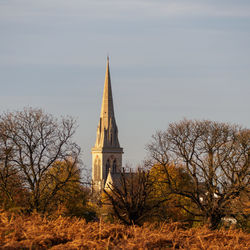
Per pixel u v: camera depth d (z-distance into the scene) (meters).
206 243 38.28
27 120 116.38
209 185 127.88
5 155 110.44
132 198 91.56
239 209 116.56
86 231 38.06
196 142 132.12
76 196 119.31
